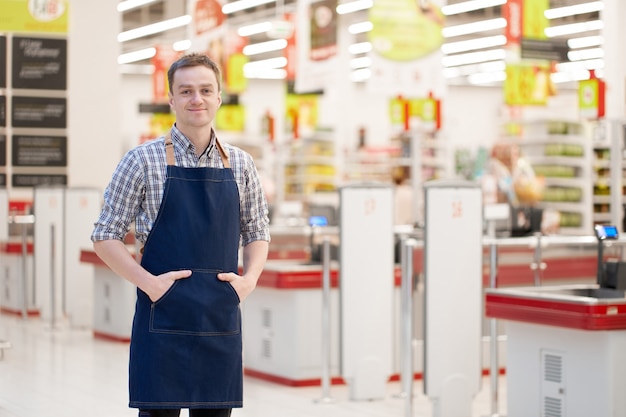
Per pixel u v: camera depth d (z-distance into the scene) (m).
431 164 22.38
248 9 20.67
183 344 3.62
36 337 11.45
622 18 12.97
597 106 10.52
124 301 10.96
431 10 11.62
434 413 6.67
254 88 25.67
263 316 8.92
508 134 20.98
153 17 20.31
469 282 6.65
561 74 21.83
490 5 17.39
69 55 14.61
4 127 14.34
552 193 19.42
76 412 7.21
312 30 12.93
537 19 12.91
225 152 3.76
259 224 3.88
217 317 3.66
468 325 6.66
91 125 14.73
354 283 7.61
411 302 6.96
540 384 6.02
